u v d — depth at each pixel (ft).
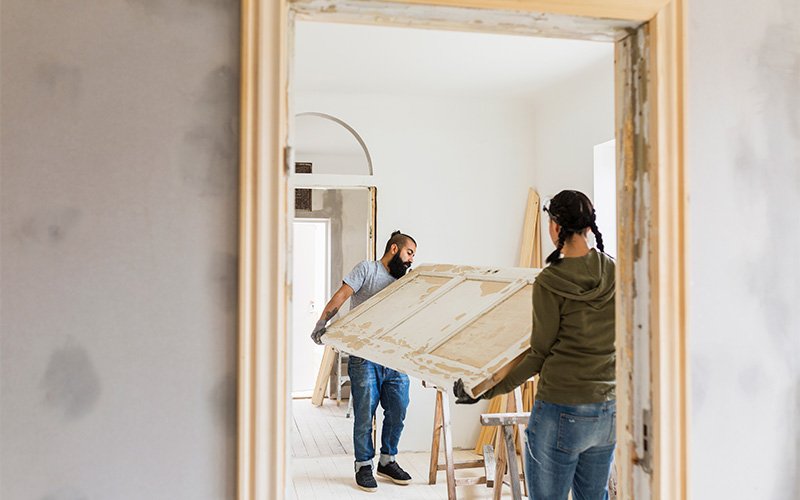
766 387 5.01
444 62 14.28
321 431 18.57
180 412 4.02
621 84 5.08
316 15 4.47
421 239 17.06
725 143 4.98
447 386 7.57
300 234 23.25
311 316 23.22
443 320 9.44
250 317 4.06
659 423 4.75
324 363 21.26
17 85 3.85
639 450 4.92
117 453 3.94
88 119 3.92
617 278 5.09
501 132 17.51
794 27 5.15
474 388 7.30
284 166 4.17
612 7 4.65
